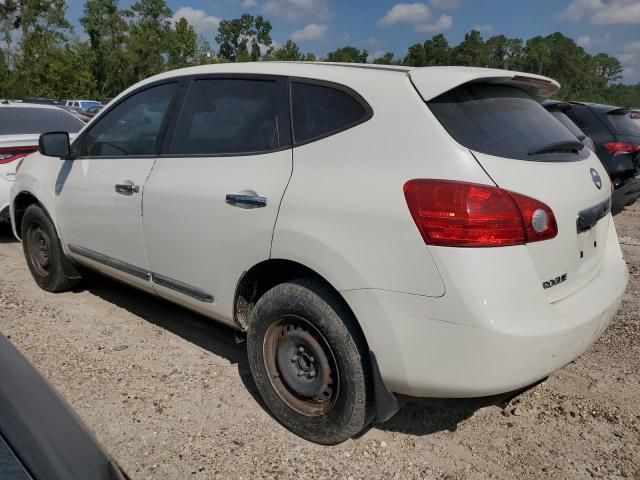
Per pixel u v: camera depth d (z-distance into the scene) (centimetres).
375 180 246
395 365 241
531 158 254
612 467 270
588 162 293
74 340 390
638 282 530
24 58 4278
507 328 224
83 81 4509
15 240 670
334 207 253
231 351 382
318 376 275
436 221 227
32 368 160
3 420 131
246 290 308
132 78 6219
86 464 135
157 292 359
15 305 448
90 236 404
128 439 284
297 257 265
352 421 264
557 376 352
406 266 234
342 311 259
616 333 414
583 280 277
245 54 9212
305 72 290
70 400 315
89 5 6294
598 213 284
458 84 246
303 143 277
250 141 301
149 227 345
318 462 271
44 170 452
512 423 305
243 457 274
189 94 343
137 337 399
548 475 265
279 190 275
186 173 324
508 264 228
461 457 278
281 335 289
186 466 266
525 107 285
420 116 244
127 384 335
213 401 320
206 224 308
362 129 258
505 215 227
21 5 5872
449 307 226
